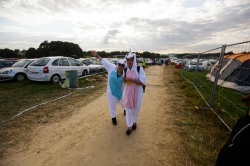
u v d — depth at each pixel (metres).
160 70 21.27
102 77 11.00
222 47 4.47
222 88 8.30
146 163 2.51
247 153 1.45
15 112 4.51
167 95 6.83
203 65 16.34
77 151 2.79
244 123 1.50
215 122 4.00
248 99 1.52
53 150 2.81
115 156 2.66
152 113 4.63
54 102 5.49
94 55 3.60
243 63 7.51
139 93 3.17
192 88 8.16
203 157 2.66
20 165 2.45
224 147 1.72
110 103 3.57
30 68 8.50
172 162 2.54
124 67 3.17
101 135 3.32
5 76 8.96
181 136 3.32
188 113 4.64
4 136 3.23
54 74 8.65
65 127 3.67
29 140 3.12
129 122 3.25
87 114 4.45
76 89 7.59
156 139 3.20
